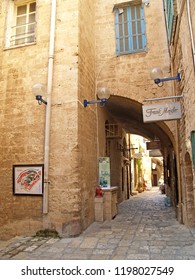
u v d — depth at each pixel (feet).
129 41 26.08
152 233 18.45
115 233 18.69
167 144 35.06
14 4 24.32
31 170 19.52
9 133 20.79
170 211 28.81
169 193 36.73
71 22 21.16
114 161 38.06
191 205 19.88
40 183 19.11
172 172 31.65
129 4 26.73
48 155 19.11
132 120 36.40
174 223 21.89
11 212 19.52
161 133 33.83
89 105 23.32
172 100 23.50
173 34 20.39
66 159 18.85
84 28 22.98
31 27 23.12
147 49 25.31
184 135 18.85
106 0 27.71
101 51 26.55
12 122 20.89
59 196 18.48
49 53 20.71
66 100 19.77
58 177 18.75
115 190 26.50
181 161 21.70
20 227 19.07
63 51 20.74
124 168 46.62
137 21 26.40
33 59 21.52
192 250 14.20
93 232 19.12
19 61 21.89
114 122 36.76
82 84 21.20
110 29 26.86
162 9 25.82
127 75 25.35
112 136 31.04
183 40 16.69
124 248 14.85
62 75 20.30
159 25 25.61
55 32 21.35
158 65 24.79
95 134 25.26
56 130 19.49
